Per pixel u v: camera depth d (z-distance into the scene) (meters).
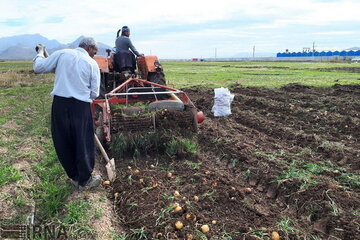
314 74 22.97
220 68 35.66
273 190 4.32
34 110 9.95
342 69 29.88
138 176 4.70
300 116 8.17
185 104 6.31
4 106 10.54
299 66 37.75
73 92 3.97
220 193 4.10
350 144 5.98
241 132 6.91
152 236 3.33
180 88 14.21
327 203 3.73
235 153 5.45
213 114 8.60
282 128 6.99
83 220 3.59
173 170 5.02
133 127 5.70
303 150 5.66
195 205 3.87
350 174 4.60
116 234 3.40
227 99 8.45
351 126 6.95
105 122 5.52
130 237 3.40
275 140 6.37
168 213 3.66
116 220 3.74
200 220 3.56
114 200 4.18
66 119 4.04
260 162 5.03
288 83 15.79
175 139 5.66
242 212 3.81
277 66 38.81
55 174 4.93
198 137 6.23
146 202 3.96
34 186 4.45
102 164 5.39
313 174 4.62
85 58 4.05
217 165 5.23
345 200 3.81
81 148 4.11
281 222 3.54
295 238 3.30
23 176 4.66
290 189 4.21
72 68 3.97
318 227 3.52
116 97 6.76
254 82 16.78
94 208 3.85
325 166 4.94
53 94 4.01
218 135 6.38
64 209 3.88
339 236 3.29
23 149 5.89
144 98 7.18
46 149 6.04
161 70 8.34
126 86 7.24
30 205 3.98
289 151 5.68
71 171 4.36
